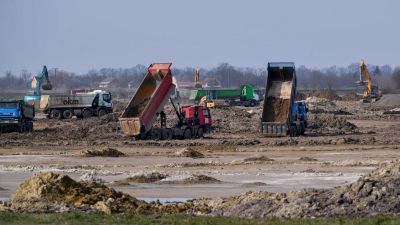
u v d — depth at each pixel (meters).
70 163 169.75
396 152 188.00
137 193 116.62
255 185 124.31
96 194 97.50
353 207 83.06
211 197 109.44
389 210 81.69
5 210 87.88
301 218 79.88
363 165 155.12
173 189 121.19
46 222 76.62
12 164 168.25
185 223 75.50
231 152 195.75
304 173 141.62
